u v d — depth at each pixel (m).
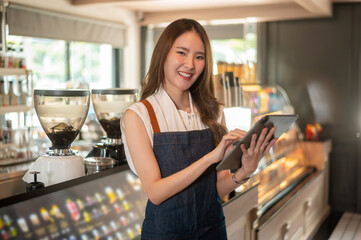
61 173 1.90
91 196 2.26
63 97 2.00
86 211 2.22
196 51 1.62
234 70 3.76
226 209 2.59
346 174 5.54
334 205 5.62
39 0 4.55
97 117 2.42
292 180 4.44
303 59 5.59
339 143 5.53
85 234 2.22
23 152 3.70
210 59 1.71
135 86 6.21
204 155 1.68
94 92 2.39
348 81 5.42
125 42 5.90
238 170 1.69
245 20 5.59
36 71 6.95
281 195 3.90
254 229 3.07
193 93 1.80
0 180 1.92
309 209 4.63
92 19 5.24
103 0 4.80
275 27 5.67
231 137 1.51
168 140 1.61
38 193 1.73
